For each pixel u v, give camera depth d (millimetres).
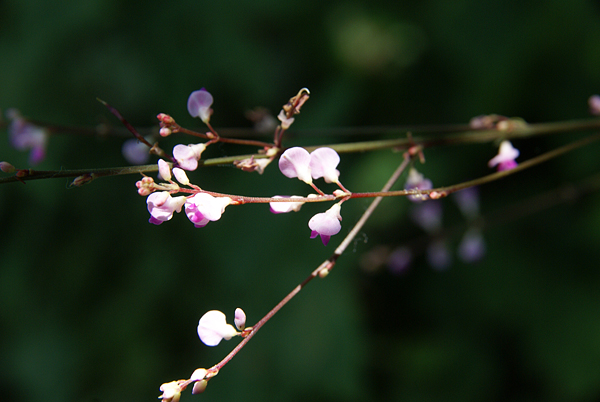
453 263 507
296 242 457
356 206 462
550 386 453
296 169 258
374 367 505
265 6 500
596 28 436
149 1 493
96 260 502
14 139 296
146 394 467
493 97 467
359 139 495
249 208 473
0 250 519
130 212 502
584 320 446
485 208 485
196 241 483
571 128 292
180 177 254
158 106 485
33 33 488
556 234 483
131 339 479
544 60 453
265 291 452
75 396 476
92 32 489
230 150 471
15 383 500
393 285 533
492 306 482
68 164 485
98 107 489
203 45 489
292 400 427
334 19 562
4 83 483
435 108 523
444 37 499
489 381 479
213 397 443
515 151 283
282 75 535
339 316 434
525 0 461
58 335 494
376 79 563
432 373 489
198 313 468
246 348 448
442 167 472
